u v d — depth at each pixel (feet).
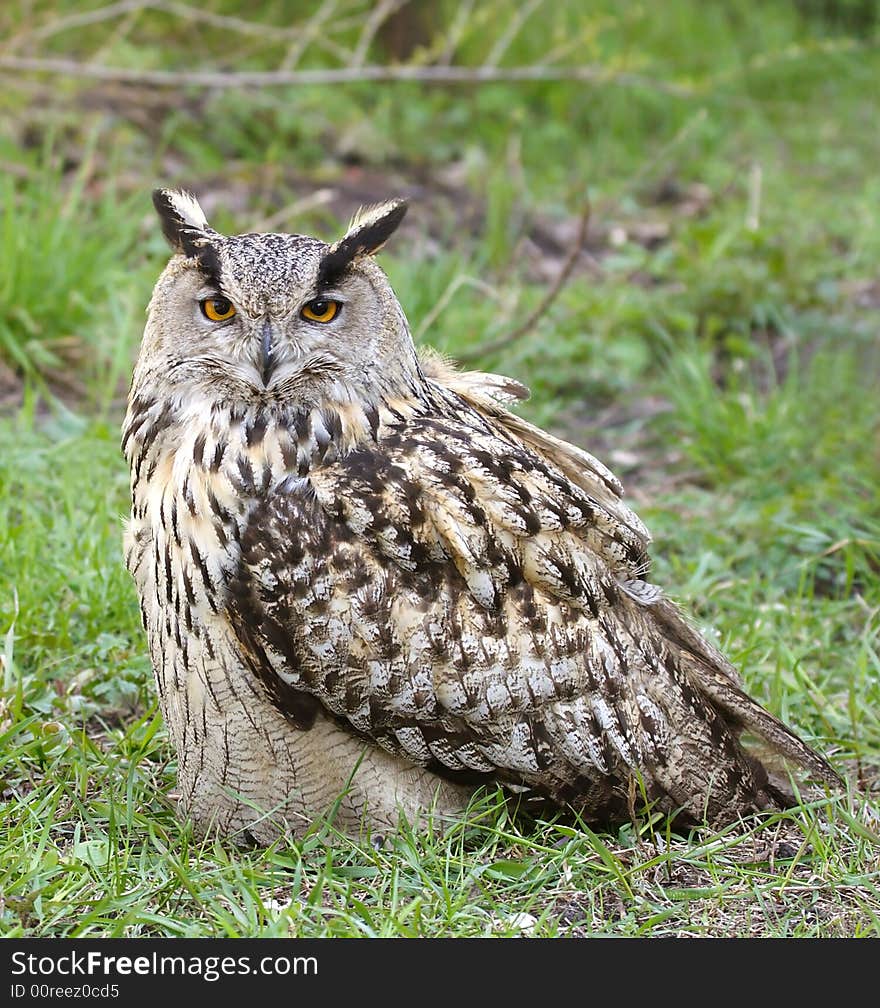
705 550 48.06
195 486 30.50
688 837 32.78
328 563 30.25
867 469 53.57
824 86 100.01
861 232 76.95
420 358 35.86
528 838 32.53
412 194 78.59
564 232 76.02
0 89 75.41
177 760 33.81
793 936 29.25
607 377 60.95
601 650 31.55
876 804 34.14
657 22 97.71
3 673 37.91
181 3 84.02
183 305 30.83
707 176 85.40
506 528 30.99
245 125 81.92
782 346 65.72
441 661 30.53
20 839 31.32
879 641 42.65
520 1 92.89
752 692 39.86
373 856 31.07
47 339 57.47
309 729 31.09
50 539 44.37
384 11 75.41
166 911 29.48
